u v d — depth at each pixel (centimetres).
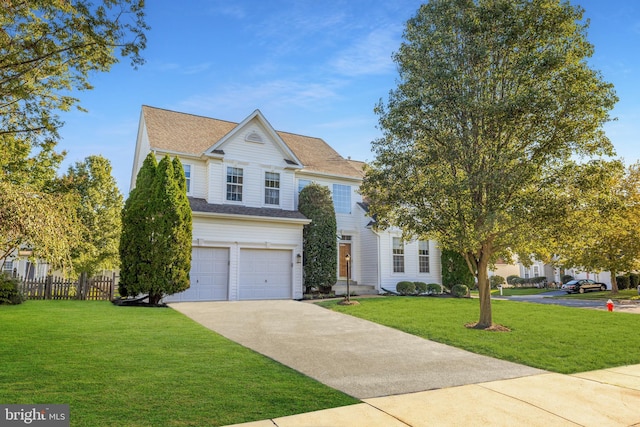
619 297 2933
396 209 1290
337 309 1541
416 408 548
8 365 653
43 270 2641
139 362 710
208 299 1794
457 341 1026
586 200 1102
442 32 1215
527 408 561
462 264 2409
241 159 2022
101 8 888
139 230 1582
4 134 1052
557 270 4978
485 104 1118
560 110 1102
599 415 540
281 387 611
